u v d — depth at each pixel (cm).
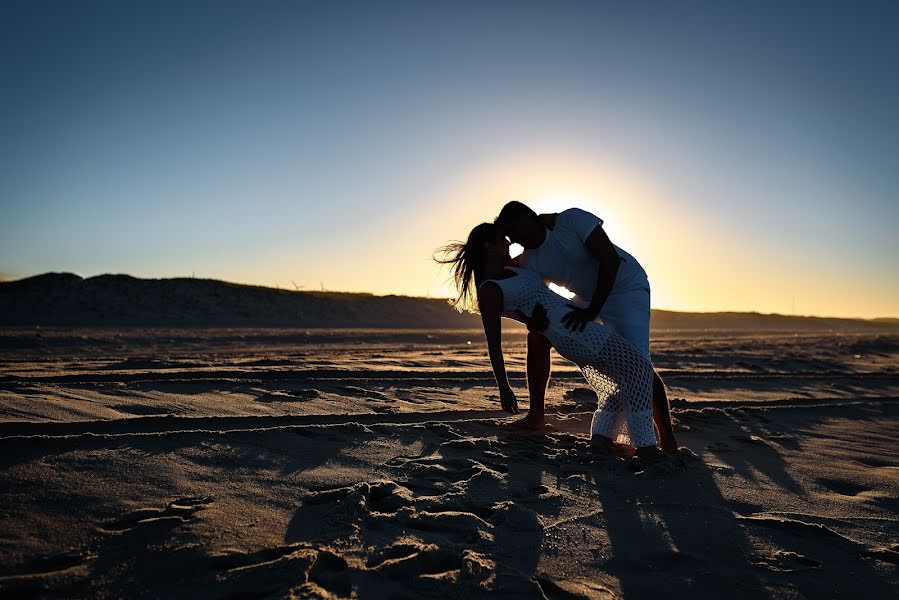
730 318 10356
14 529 210
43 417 360
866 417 590
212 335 1980
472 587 190
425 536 226
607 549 230
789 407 596
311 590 180
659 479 321
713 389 725
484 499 271
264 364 798
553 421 464
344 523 231
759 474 353
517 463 335
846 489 338
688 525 261
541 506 269
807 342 2211
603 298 350
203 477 276
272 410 437
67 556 195
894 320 17038
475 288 377
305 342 1753
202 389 501
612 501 284
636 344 368
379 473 302
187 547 205
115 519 225
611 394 381
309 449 332
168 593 179
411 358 1001
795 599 202
